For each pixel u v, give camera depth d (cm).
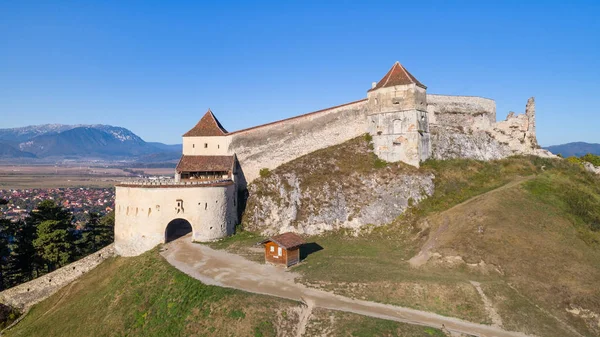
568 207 4197
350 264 3669
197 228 4531
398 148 5231
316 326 2672
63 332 3403
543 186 4603
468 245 3662
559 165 5534
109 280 4100
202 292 3117
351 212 4756
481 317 2812
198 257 3969
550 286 3114
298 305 2855
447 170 5150
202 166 5350
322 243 4438
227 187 4834
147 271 3781
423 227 4328
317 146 5672
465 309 2888
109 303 3538
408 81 5238
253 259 3884
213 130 5872
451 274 3381
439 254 3656
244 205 5344
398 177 4956
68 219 5622
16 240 5347
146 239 4456
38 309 4241
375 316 2758
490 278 3291
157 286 3450
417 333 2556
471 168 5291
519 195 4369
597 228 3881
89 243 6028
